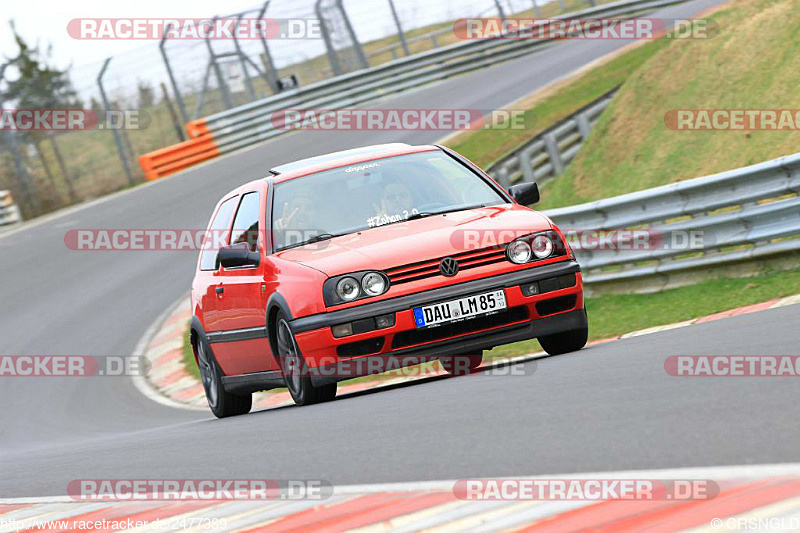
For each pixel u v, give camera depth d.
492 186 26.20
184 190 84.69
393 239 23.39
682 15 97.88
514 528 9.59
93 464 21.64
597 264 40.84
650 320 32.84
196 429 25.33
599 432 13.53
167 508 14.34
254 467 16.45
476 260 22.83
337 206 25.42
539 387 18.45
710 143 47.12
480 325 22.66
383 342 22.31
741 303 30.69
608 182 53.09
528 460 12.70
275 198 26.14
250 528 11.86
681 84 52.41
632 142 53.50
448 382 22.31
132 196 88.94
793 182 32.12
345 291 22.47
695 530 8.50
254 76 102.94
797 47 46.16
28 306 63.59
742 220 33.88
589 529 9.10
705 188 35.16
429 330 22.38
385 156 27.00
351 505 12.02
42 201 99.50
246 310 25.78
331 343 22.34
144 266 67.19
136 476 18.27
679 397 14.88
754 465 10.31
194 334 30.22
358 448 15.96
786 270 32.97
